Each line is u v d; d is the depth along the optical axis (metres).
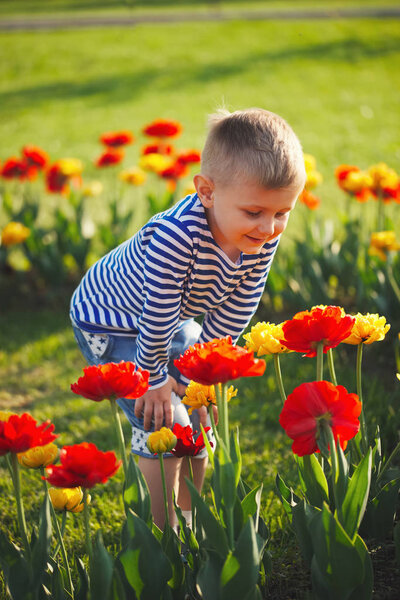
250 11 18.52
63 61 14.27
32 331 3.96
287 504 1.65
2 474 2.56
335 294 3.96
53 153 8.49
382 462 1.86
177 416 1.88
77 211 4.36
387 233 3.19
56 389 3.35
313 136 8.79
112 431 2.90
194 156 4.08
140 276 1.83
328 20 16.42
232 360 1.23
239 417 2.91
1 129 9.91
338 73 12.41
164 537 1.46
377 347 3.35
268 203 1.57
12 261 4.82
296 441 1.32
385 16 16.58
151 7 20.53
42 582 1.45
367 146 8.22
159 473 1.87
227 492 1.29
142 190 6.68
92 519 2.19
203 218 1.70
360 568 1.32
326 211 5.70
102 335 1.97
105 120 10.16
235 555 1.24
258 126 1.57
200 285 1.79
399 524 1.57
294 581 1.65
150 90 11.95
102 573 1.26
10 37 16.45
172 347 1.97
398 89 11.28
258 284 1.88
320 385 1.31
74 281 4.50
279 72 12.65
